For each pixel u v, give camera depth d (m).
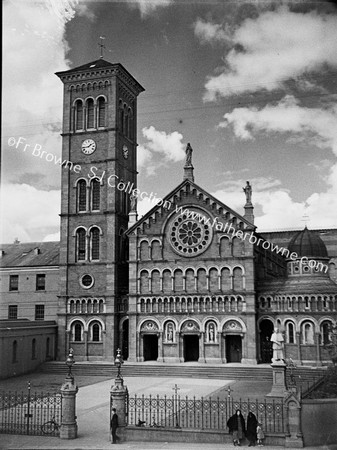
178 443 32.06
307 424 31.30
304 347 64.81
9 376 62.56
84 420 38.34
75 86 77.75
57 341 73.69
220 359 67.31
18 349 64.81
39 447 31.44
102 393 50.03
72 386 34.56
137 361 69.88
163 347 69.56
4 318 82.62
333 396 35.06
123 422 33.34
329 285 66.06
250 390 50.50
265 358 67.81
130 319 71.00
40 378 62.00
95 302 73.19
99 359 71.88
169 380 58.84
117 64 75.06
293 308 65.94
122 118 78.94
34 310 81.44
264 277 74.88
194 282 69.62
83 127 76.81
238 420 31.75
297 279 68.00
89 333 72.88
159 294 70.50
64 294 74.44
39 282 82.00
